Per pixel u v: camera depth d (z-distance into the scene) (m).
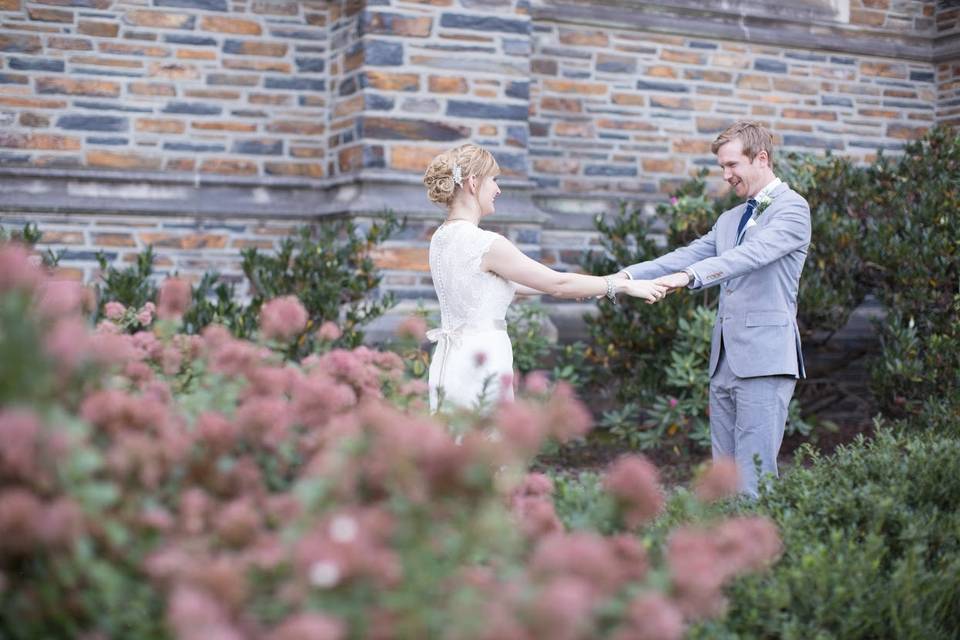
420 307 6.22
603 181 7.73
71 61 6.45
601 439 6.96
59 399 1.89
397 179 6.51
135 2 6.55
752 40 8.08
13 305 1.70
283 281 5.87
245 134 6.86
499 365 3.57
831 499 3.09
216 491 1.99
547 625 1.42
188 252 6.71
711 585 1.78
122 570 1.75
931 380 6.01
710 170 8.05
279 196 6.94
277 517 1.90
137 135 6.62
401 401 2.61
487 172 3.70
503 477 2.07
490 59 6.73
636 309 6.39
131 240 6.58
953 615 2.82
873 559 2.69
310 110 7.00
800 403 7.41
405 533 1.74
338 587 1.54
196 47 6.71
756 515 3.02
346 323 5.94
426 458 1.80
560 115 7.59
